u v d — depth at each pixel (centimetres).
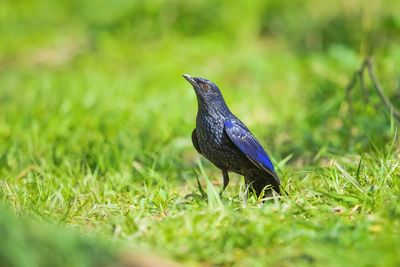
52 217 872
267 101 1652
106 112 1519
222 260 729
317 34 2023
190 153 1363
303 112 1523
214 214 811
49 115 1509
